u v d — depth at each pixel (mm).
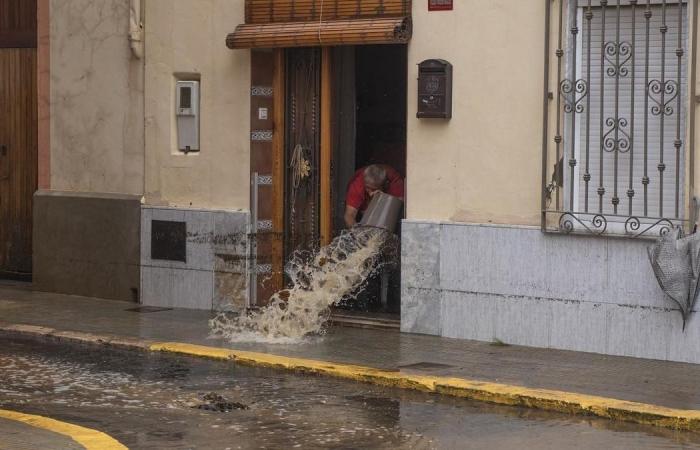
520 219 11188
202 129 13336
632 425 8562
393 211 12375
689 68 10250
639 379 9703
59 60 14508
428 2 11617
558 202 10938
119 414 8672
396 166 13031
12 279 15562
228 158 13141
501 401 9211
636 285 10523
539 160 11062
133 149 13883
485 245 11328
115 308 13555
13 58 15258
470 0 11383
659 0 10438
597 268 10711
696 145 10258
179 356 11078
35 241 14781
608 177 10789
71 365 10617
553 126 10977
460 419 8688
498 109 11273
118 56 13953
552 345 11000
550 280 10969
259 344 11359
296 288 12148
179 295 13523
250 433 8141
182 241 13445
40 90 14695
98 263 14219
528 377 9781
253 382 9953
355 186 12594
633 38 10547
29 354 11164
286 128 12945
